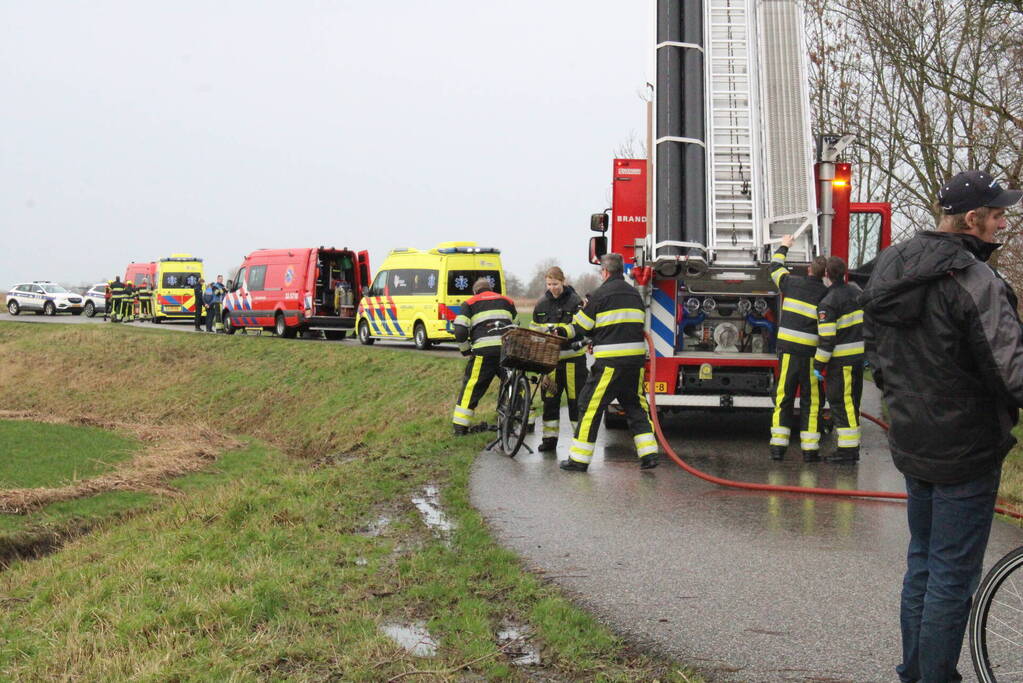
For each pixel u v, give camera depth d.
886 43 15.86
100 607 6.36
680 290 11.59
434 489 9.27
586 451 9.95
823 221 11.41
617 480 9.49
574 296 11.98
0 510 12.94
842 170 11.53
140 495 14.35
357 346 27.95
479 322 12.37
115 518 12.85
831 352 10.19
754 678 4.61
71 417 22.48
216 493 10.64
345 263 31.11
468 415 12.52
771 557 6.68
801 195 11.16
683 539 7.18
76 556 9.62
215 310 35.44
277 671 4.85
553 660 4.91
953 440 4.03
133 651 5.23
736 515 7.97
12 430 19.36
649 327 11.62
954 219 4.07
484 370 12.46
